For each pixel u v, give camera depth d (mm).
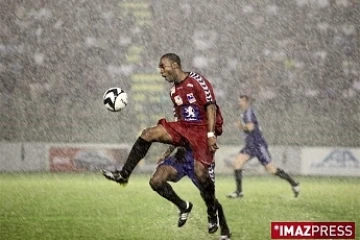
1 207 22062
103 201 23578
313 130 45125
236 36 51031
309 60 50094
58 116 44906
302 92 47875
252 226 19750
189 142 16828
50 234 18281
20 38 49188
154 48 50500
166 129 17047
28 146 37688
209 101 16766
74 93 47000
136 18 51031
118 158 38062
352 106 46906
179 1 51219
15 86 46844
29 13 50000
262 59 50312
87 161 37844
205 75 49719
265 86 48344
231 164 37594
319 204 24000
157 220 20375
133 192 25984
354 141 44812
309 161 38156
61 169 37562
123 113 44469
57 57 48781
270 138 44719
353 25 51500
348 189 28953
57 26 49969
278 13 52000
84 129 43938
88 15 50500
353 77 49000
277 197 25656
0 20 49312
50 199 23938
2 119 44250
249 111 26078
